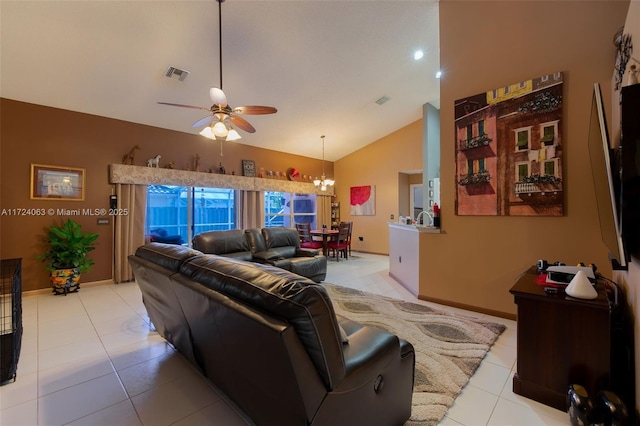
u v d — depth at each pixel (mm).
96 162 4512
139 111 4641
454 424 1547
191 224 5945
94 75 3678
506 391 1831
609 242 1770
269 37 3523
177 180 5281
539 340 1730
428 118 6191
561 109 2650
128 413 1659
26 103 3951
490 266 3096
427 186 6191
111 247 4621
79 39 3092
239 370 1366
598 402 1453
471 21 3193
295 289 1096
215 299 1276
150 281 2072
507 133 2945
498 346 2422
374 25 3592
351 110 5875
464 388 1865
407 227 4191
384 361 1322
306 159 8141
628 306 1689
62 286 3957
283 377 1050
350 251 7754
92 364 2193
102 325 2943
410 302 3586
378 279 4949
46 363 2203
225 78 4156
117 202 4617
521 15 2873
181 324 1874
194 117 5051
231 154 6391
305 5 3148
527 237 2863
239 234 4594
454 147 3348
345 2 3191
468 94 3223
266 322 1017
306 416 1045
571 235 2637
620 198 1371
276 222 7652
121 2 2771
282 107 5305
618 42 2084
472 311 3221
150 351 2402
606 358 1552
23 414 1644
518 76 2893
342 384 1108
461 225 3305
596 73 2508
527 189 2832
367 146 8109
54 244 3920
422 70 4742
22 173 3916
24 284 3918
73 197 4293
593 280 1866
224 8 3016
